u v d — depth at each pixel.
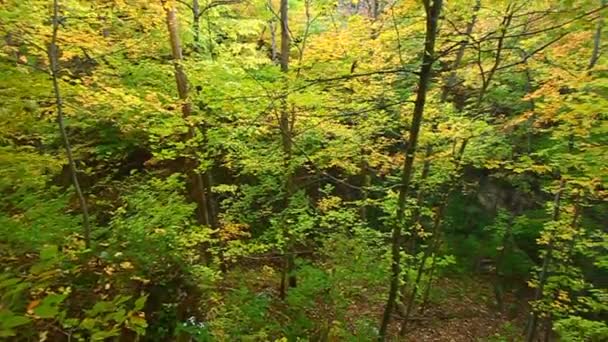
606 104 6.74
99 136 10.84
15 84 6.69
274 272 13.23
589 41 9.82
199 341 5.86
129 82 9.80
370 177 14.38
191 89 9.48
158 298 5.98
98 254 5.80
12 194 6.20
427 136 9.70
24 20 7.21
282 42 9.95
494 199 17.72
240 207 12.06
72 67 9.98
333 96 10.02
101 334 2.01
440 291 15.83
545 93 8.08
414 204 11.09
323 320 8.96
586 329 8.84
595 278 14.50
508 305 15.90
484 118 10.62
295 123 10.02
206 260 10.15
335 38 9.30
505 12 8.22
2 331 1.58
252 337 6.97
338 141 10.79
